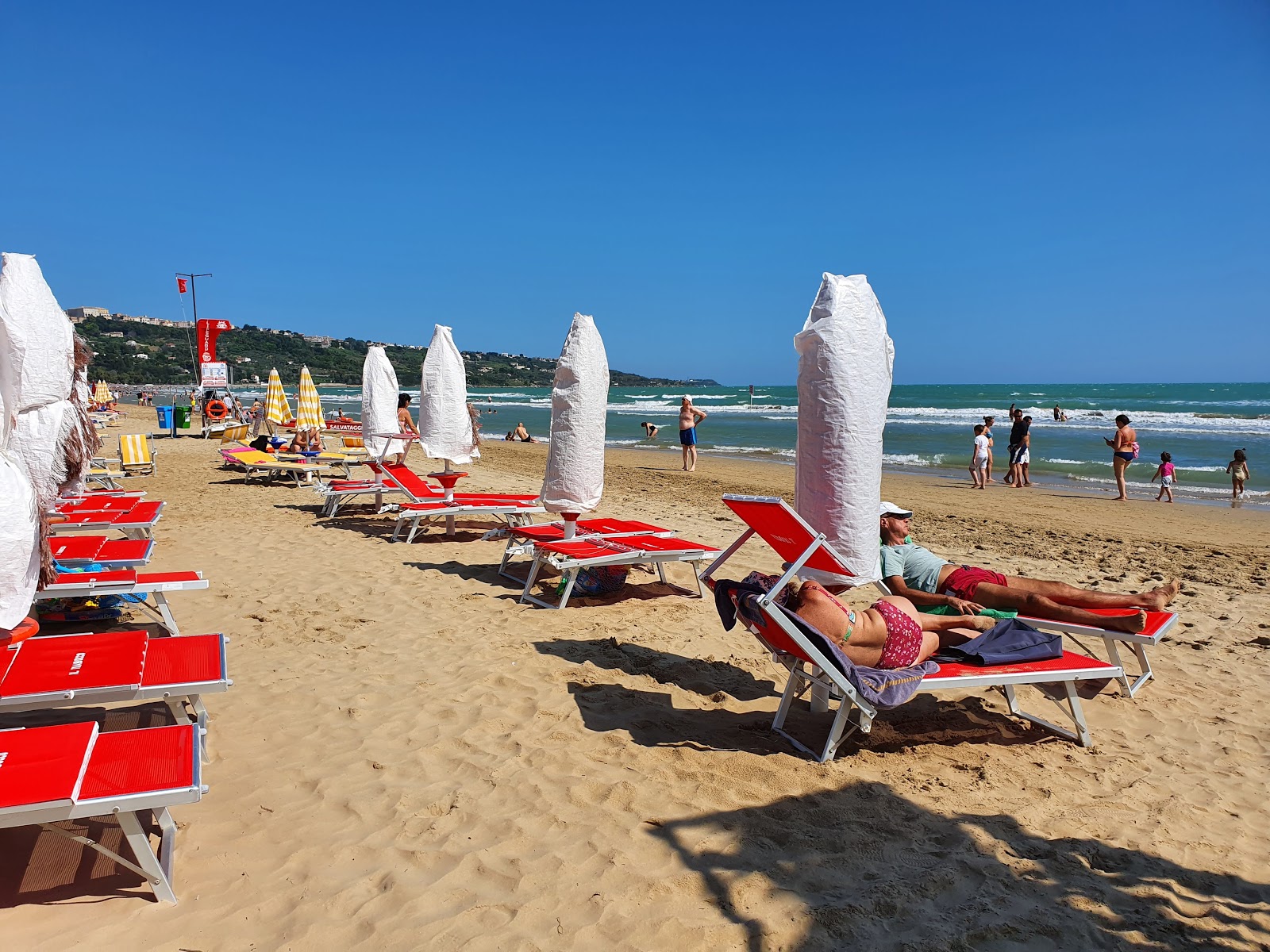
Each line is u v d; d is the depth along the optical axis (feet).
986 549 31.19
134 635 12.44
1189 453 77.46
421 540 29.66
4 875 9.07
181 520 32.86
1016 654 13.50
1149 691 15.99
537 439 108.17
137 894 8.82
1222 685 16.37
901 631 13.03
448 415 29.84
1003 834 10.42
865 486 13.23
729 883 9.20
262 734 13.07
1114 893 9.22
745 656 17.46
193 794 8.38
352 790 11.28
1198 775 12.39
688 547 21.17
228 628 18.47
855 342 13.09
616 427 130.72
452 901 8.84
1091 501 48.06
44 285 13.44
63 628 17.31
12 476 9.59
